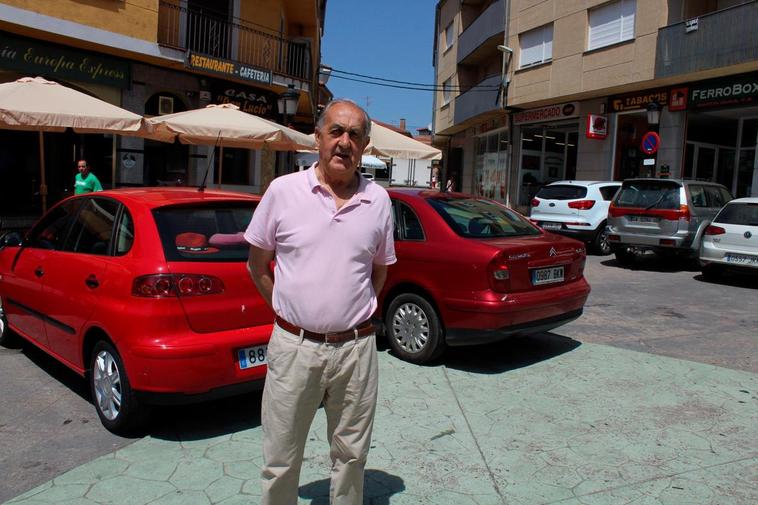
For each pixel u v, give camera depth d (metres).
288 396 2.37
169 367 3.50
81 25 12.53
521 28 21.91
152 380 3.52
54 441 3.73
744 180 17.34
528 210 23.72
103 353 3.89
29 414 4.14
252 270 2.50
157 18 13.97
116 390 3.80
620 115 18.98
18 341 5.70
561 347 5.94
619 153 19.16
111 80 13.90
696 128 17.58
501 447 3.72
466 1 28.97
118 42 13.20
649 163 14.89
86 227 4.40
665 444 3.79
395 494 3.16
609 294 8.90
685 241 11.02
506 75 22.78
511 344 6.03
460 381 4.89
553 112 21.33
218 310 3.71
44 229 4.92
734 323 7.05
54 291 4.37
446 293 5.03
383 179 45.44
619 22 17.75
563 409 4.34
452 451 3.66
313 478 3.32
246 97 17.31
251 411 4.26
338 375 2.38
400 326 5.42
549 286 5.27
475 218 5.62
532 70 21.33
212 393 3.65
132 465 3.41
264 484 2.47
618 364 5.38
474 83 30.09
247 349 3.79
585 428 4.01
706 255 10.02
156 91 15.10
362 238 2.36
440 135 34.78
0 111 7.25
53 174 13.78
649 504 3.09
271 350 2.42
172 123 9.14
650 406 4.41
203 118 9.53
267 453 2.45
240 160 17.94
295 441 2.44
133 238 3.86
